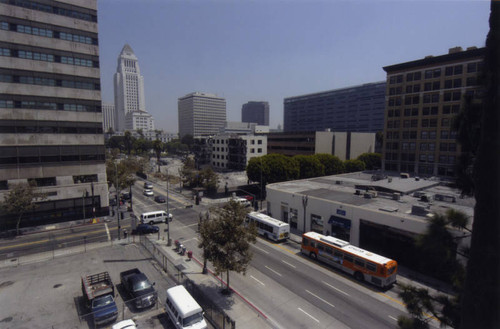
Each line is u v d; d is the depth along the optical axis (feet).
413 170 252.01
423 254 33.63
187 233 137.69
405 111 256.73
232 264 75.87
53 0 148.77
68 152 156.66
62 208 155.53
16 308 72.64
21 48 141.90
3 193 137.49
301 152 328.70
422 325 35.81
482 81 24.54
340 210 116.98
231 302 75.51
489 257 23.93
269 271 94.68
